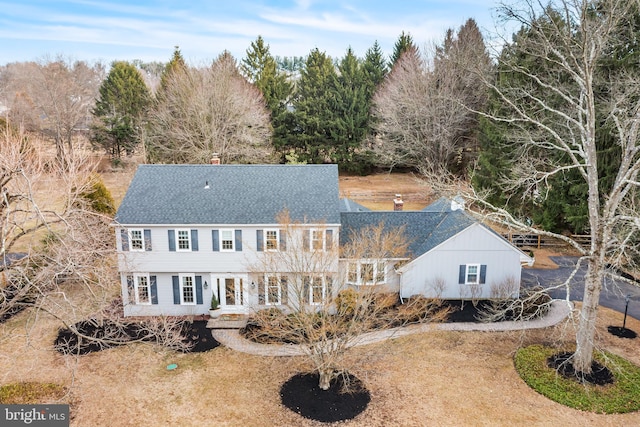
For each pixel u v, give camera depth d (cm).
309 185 2752
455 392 1856
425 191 5212
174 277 2588
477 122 4828
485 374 1973
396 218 2869
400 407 1773
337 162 6281
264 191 2709
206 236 2534
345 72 6225
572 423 1658
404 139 5272
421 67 5312
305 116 6100
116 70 6450
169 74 5950
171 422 1702
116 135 5925
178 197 2662
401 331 2348
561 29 1947
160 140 5300
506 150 3900
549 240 3756
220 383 1948
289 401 1820
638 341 2214
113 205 3134
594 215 1811
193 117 5116
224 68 5512
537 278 2914
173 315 2623
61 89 5697
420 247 2725
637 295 2745
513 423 1669
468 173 4672
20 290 1764
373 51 6731
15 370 2022
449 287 2648
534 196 3709
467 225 2572
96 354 2172
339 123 6097
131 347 2242
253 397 1850
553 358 2061
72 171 2228
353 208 3284
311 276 1928
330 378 1917
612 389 1830
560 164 3369
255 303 2603
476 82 4812
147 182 2745
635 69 2683
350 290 2258
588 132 1778
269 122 6097
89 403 1809
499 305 2491
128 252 2409
